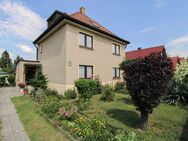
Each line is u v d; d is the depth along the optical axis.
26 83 17.84
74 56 12.51
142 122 5.34
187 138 4.66
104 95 10.16
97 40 14.91
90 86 11.97
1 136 5.09
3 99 12.06
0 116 7.33
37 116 7.01
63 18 11.52
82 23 12.57
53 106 7.23
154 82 4.87
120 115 6.84
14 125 6.08
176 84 9.25
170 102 8.76
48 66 15.71
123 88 15.39
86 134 4.51
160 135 4.86
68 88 11.90
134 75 5.18
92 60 14.21
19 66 18.38
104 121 5.31
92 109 7.88
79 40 13.09
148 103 4.97
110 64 16.67
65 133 4.96
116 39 17.17
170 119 6.27
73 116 6.00
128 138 4.03
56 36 13.88
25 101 10.64
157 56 5.12
